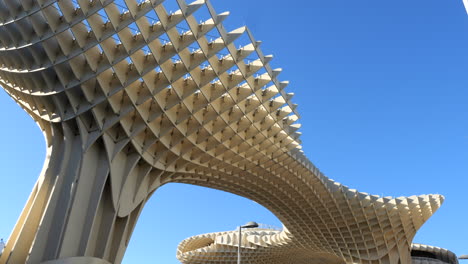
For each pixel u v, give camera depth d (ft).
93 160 77.46
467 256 110.42
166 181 99.25
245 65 79.77
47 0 64.23
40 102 80.18
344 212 150.30
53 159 77.46
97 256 74.64
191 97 85.51
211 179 114.73
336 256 203.72
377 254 167.02
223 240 205.26
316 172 127.65
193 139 92.53
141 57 75.25
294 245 190.70
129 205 83.20
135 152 84.33
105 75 75.72
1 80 85.66
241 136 96.22
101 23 69.41
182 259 231.71
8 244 72.84
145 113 81.82
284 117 94.63
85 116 77.61
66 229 68.08
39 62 71.92
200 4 65.98
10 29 69.21
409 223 162.71
